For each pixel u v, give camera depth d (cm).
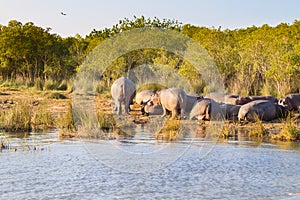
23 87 2952
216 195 749
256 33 2850
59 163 965
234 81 2467
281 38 2434
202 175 874
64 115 1630
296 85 2211
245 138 1313
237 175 876
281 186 800
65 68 3750
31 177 845
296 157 1030
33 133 1377
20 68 3847
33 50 3838
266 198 735
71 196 736
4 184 797
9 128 1453
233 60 2536
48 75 3622
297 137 1299
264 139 1297
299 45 2214
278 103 1745
